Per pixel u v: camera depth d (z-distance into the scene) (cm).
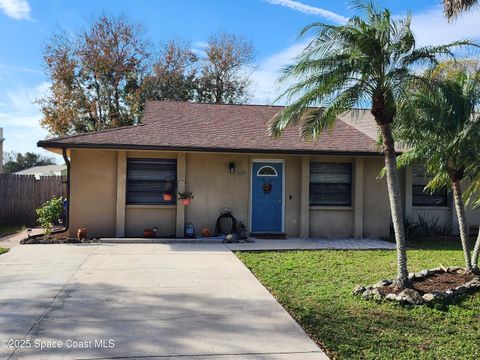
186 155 1300
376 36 645
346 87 670
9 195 1680
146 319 546
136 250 1061
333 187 1386
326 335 506
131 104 3072
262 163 1354
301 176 1353
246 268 862
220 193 1321
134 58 3089
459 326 545
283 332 512
